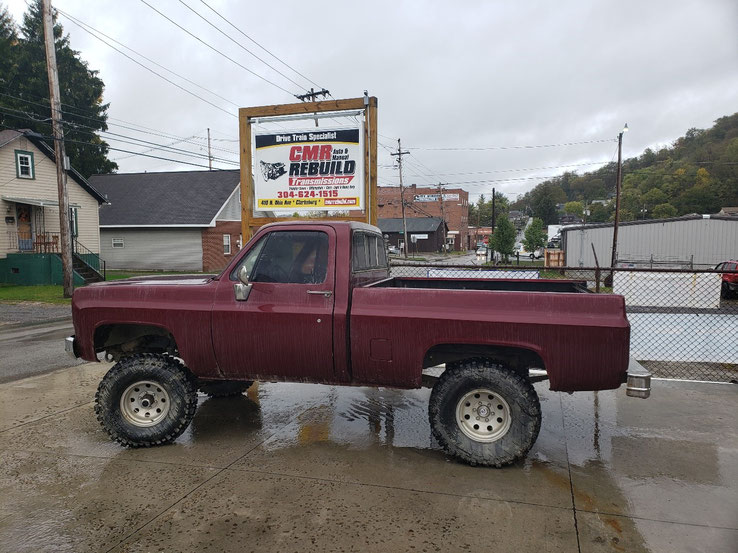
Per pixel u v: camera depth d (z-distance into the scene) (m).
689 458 4.27
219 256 34.62
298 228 4.43
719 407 5.62
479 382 4.02
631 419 5.25
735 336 9.16
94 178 39.31
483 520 3.27
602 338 3.79
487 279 5.46
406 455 4.34
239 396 6.11
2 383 6.81
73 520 3.28
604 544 3.00
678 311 12.15
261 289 4.41
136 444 4.46
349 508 3.42
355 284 4.44
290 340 4.30
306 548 2.96
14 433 4.88
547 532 3.13
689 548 2.96
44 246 24.61
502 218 47.38
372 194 8.51
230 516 3.32
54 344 10.11
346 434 4.85
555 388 3.92
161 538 3.07
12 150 23.92
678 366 7.57
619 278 13.20
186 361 4.52
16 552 2.93
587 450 4.44
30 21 42.19
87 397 6.07
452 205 96.88
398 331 4.11
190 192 35.91
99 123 43.56
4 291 20.28
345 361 4.25
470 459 4.04
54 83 17.33
